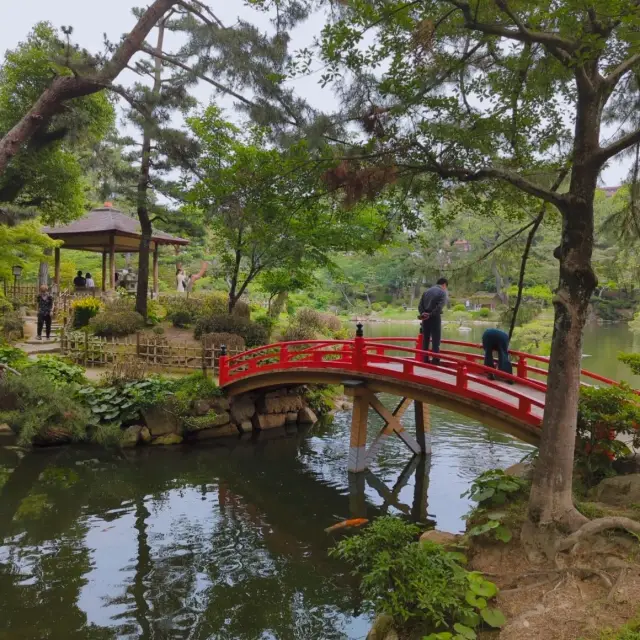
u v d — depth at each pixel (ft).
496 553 17.95
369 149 18.81
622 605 13.74
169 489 32.48
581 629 13.28
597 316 117.29
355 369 34.47
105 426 38.81
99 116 52.24
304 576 22.67
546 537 17.10
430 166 18.74
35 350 53.21
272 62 34.58
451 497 31.78
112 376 43.14
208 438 42.75
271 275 61.62
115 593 21.03
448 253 62.95
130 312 60.44
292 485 33.81
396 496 32.09
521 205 22.88
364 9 16.66
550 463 17.54
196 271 127.44
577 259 17.19
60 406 38.47
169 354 51.24
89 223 75.87
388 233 22.86
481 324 129.29
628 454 22.18
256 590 21.50
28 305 74.59
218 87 36.83
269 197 20.66
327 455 39.96
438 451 40.75
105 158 53.47
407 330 124.98
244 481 34.35
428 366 30.04
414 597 15.02
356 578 22.56
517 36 15.66
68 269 95.50
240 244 56.03
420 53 18.07
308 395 52.01
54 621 19.06
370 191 18.31
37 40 50.42
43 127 43.34
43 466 35.53
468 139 18.52
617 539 16.22
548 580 15.81
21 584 21.44
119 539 25.66
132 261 130.93
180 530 26.91
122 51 37.78
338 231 47.16
